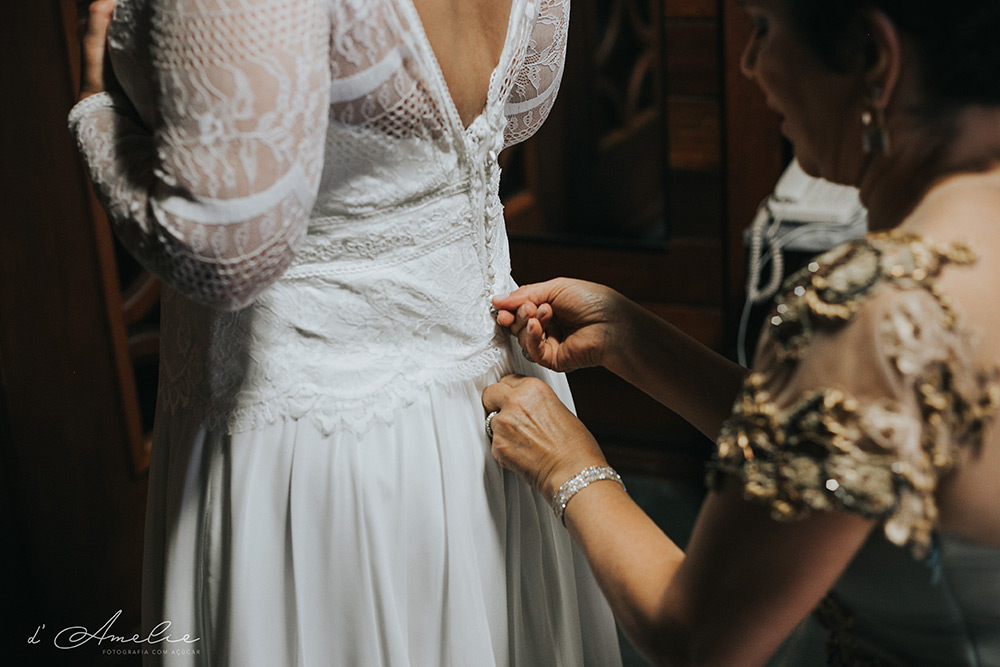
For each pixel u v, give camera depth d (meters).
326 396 1.14
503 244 1.32
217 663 1.21
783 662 1.24
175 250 0.94
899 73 0.77
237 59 0.89
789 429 0.77
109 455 2.23
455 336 1.21
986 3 0.72
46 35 1.99
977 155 0.79
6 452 2.02
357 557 1.16
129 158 1.00
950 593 0.83
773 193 2.45
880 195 0.84
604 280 2.86
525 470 1.16
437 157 1.11
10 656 2.10
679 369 1.25
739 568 0.81
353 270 1.12
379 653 1.19
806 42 0.81
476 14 1.10
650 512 2.69
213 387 1.16
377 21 0.98
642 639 0.92
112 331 2.19
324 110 0.95
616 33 3.25
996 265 0.77
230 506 1.16
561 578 1.36
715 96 2.56
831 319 0.76
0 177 1.93
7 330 1.97
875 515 0.74
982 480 0.78
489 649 1.23
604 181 3.41
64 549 2.15
